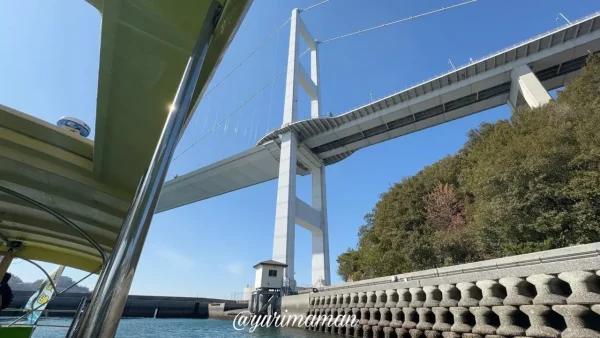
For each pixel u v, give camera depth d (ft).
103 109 8.24
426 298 35.45
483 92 92.68
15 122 8.96
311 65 146.72
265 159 123.13
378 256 71.15
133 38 6.53
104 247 15.26
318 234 116.78
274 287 84.84
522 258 25.76
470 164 72.13
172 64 6.92
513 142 52.44
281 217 97.14
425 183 78.79
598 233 34.65
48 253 16.05
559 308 21.56
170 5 5.62
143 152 9.42
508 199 43.96
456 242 53.57
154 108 7.95
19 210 12.07
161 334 60.49
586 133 40.60
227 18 4.99
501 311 25.86
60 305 100.07
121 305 3.07
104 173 10.46
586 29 75.25
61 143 9.67
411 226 70.74
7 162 9.27
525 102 86.84
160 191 3.69
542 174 41.24
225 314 110.22
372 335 44.34
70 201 11.68
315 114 126.41
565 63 81.51
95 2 6.10
